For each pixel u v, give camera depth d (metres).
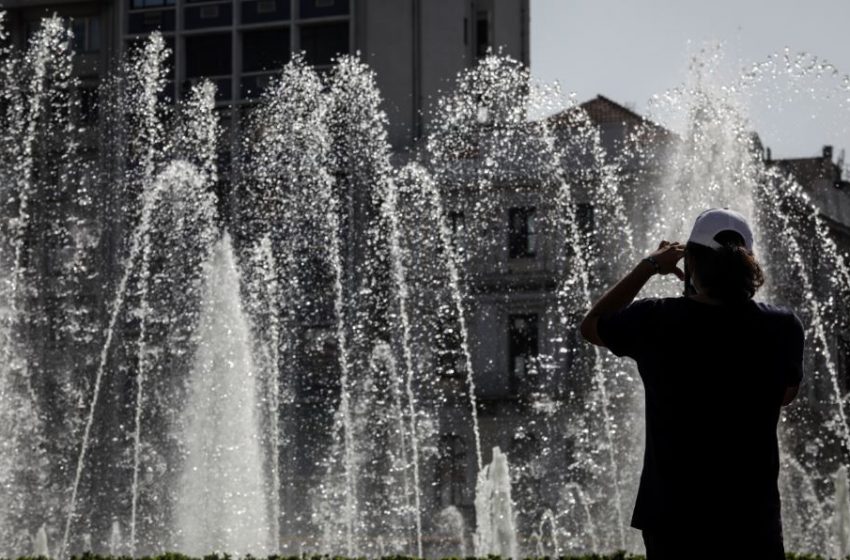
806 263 75.31
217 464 38.19
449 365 77.31
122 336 79.94
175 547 38.53
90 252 82.94
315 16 89.44
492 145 78.69
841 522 38.66
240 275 69.81
